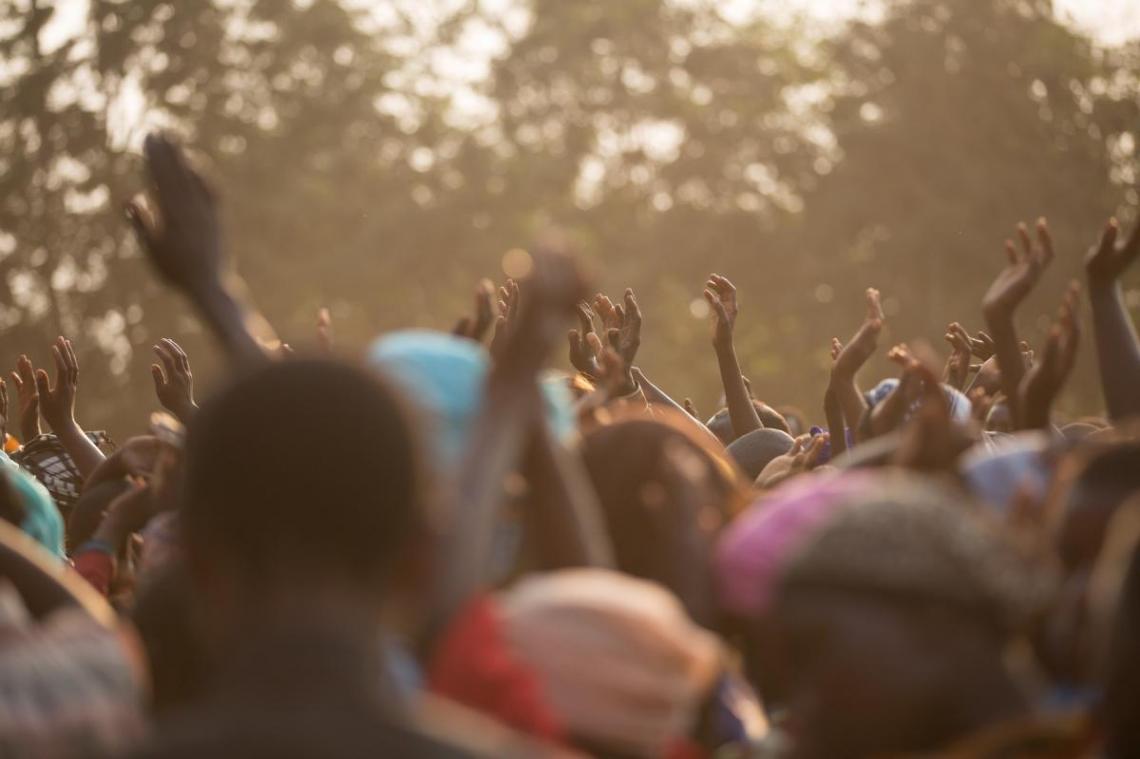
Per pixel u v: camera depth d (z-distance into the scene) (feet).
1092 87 210.18
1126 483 11.07
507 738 9.14
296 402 8.00
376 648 7.79
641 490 12.50
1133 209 204.74
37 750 9.48
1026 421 15.81
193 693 11.44
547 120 236.22
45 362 200.54
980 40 212.02
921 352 17.38
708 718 11.89
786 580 9.34
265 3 221.25
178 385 20.31
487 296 13.42
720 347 24.27
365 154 223.10
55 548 15.34
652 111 231.50
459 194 224.53
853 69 217.77
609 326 21.91
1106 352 15.92
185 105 211.20
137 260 201.98
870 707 9.05
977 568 9.12
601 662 10.09
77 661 9.87
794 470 18.80
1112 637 9.93
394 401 8.16
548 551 11.00
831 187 212.84
